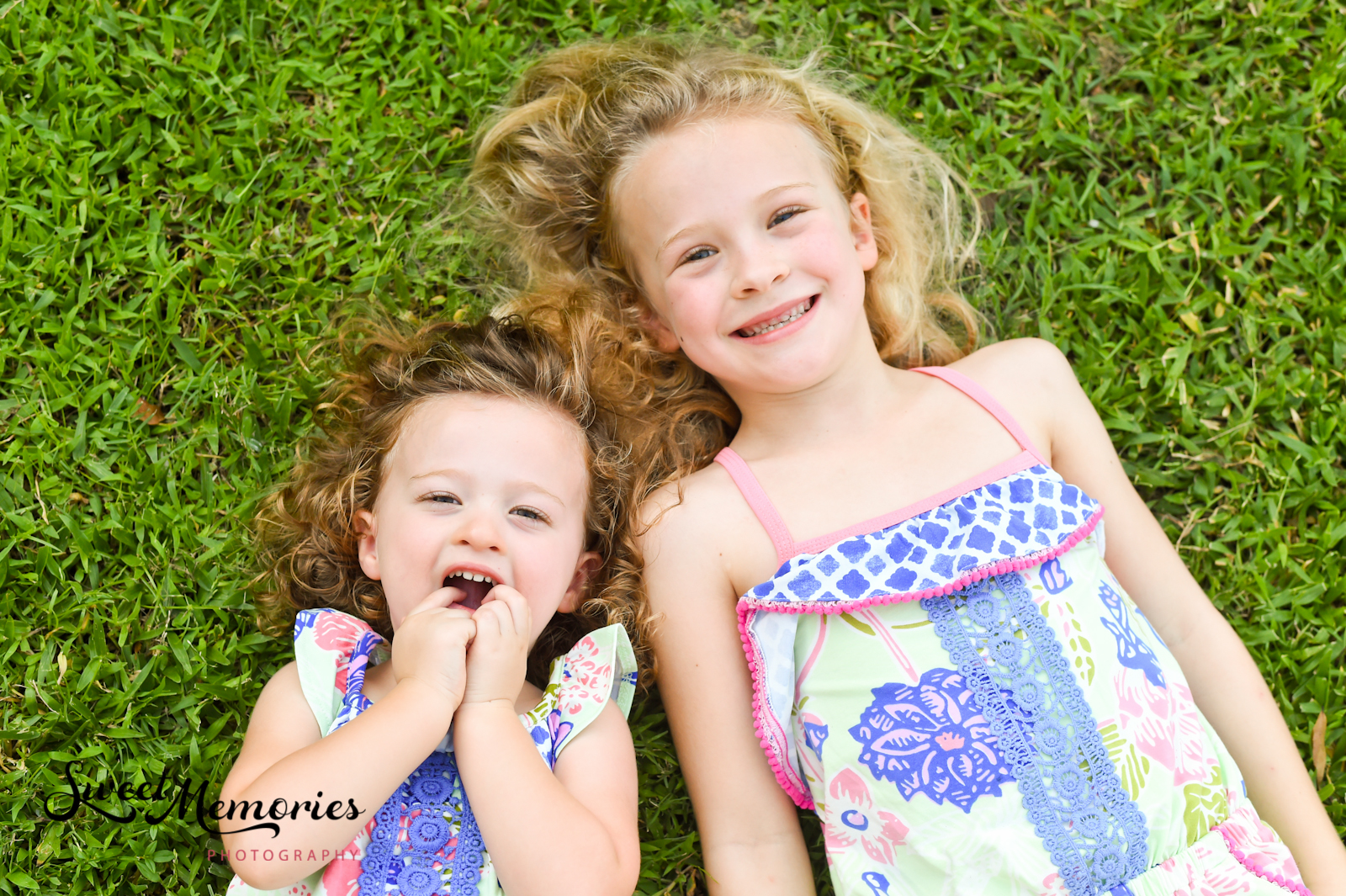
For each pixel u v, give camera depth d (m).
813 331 1.78
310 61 2.19
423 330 1.99
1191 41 2.32
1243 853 1.62
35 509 1.97
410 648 1.54
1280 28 2.30
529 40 2.29
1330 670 2.03
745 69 1.99
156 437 2.04
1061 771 1.59
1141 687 1.68
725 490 1.83
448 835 1.55
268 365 2.09
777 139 1.82
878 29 2.31
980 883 1.59
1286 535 2.11
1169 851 1.59
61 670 1.90
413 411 1.74
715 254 1.79
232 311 2.08
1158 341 2.20
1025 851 1.58
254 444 2.04
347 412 1.97
